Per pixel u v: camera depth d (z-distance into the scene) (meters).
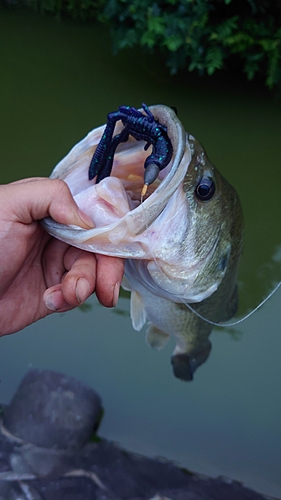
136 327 0.49
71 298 0.34
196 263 0.40
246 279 0.78
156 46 1.30
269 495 0.53
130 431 0.59
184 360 0.59
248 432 0.59
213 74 1.29
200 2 1.08
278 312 0.74
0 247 0.37
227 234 0.42
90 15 1.58
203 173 0.38
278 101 1.19
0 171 0.93
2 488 0.51
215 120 1.11
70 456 0.55
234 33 1.13
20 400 0.59
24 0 1.68
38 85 1.22
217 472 0.55
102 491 0.52
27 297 0.43
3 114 1.10
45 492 0.51
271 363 0.67
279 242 0.83
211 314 0.51
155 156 0.33
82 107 1.13
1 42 1.44
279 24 1.12
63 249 0.43
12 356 0.65
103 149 0.36
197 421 0.60
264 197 0.91
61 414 0.57
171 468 0.55
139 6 1.13
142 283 0.43
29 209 0.36
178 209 0.38
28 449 0.55
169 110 0.34
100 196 0.36
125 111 0.34
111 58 1.36
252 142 1.04
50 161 0.96
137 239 0.35
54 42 1.45
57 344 0.67
